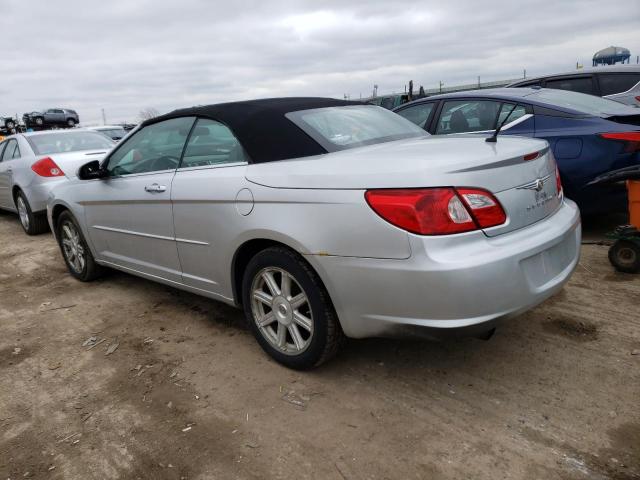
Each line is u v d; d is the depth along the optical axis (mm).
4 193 8008
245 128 3029
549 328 3236
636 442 2195
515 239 2385
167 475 2211
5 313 4258
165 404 2730
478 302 2213
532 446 2215
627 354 2873
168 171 3480
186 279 3490
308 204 2543
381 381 2789
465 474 2088
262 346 3094
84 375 3111
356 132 3205
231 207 2916
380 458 2211
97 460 2338
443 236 2209
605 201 4562
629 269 4008
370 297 2400
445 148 2660
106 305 4246
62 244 5016
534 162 2623
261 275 2936
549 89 5578
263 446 2344
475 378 2754
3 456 2410
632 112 4672
